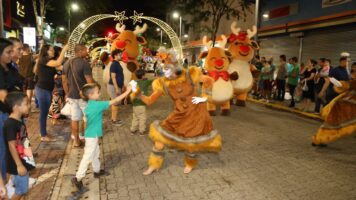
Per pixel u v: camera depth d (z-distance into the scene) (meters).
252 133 8.34
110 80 9.28
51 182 4.90
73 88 6.29
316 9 17.31
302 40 18.03
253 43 11.29
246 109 12.23
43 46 6.48
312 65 12.10
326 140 6.91
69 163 5.69
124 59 11.52
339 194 4.79
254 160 6.20
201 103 5.18
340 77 8.67
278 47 20.14
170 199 4.52
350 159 6.36
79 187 4.68
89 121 4.79
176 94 5.12
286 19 19.64
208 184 5.04
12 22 24.34
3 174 3.68
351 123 6.61
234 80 10.43
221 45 10.04
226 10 21.31
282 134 8.31
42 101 6.64
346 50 15.25
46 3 25.77
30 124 8.30
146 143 7.18
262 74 14.32
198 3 22.12
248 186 5.00
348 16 14.67
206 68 10.02
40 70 6.54
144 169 5.61
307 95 11.80
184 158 5.73
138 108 7.72
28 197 4.39
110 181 5.09
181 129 5.07
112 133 8.02
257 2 16.11
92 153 4.79
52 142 6.85
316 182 5.20
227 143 7.33
